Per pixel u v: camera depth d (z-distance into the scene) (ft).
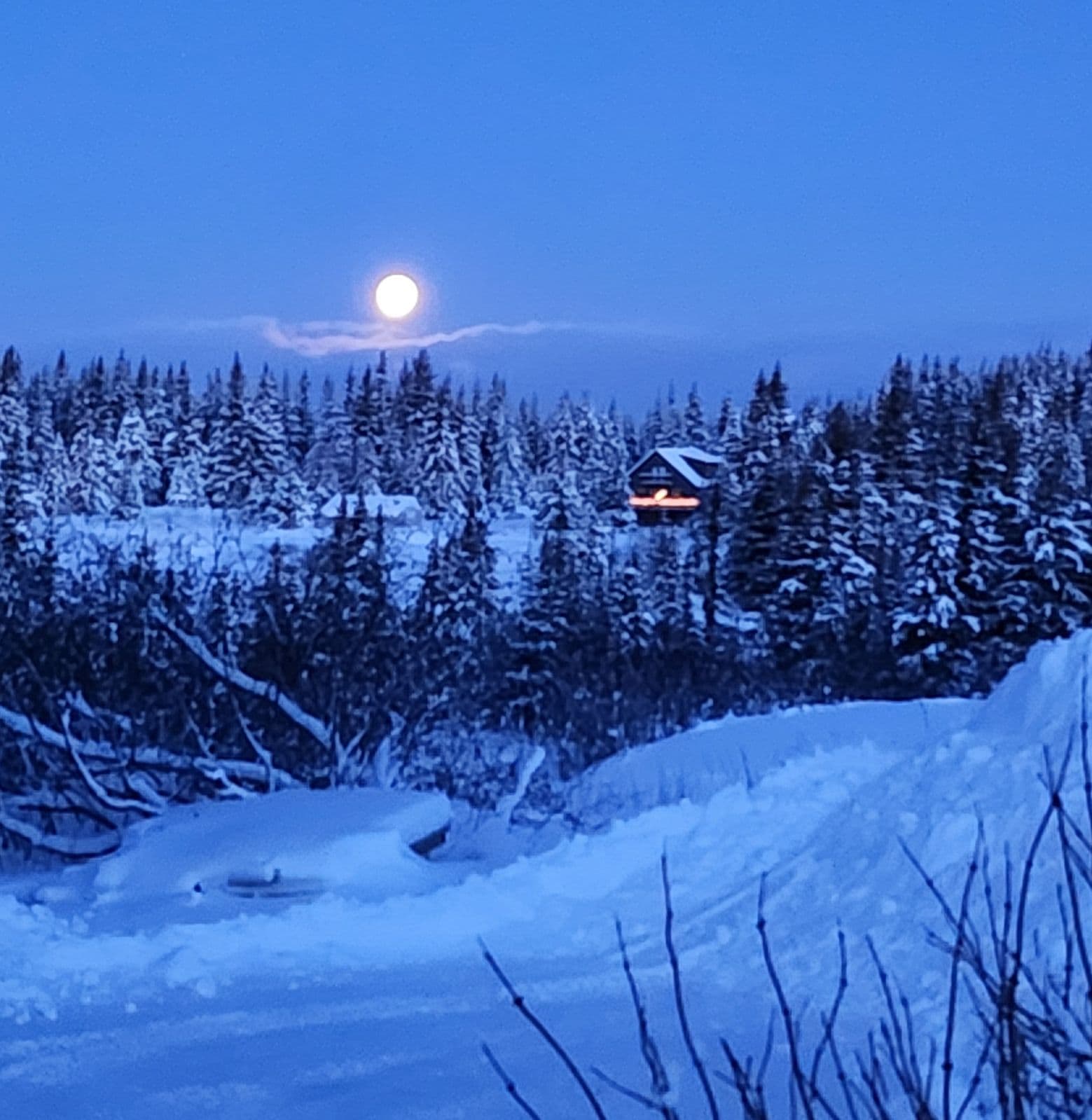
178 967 29.63
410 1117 19.06
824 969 25.08
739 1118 18.29
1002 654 129.59
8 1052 23.06
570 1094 19.67
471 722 64.69
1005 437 147.84
